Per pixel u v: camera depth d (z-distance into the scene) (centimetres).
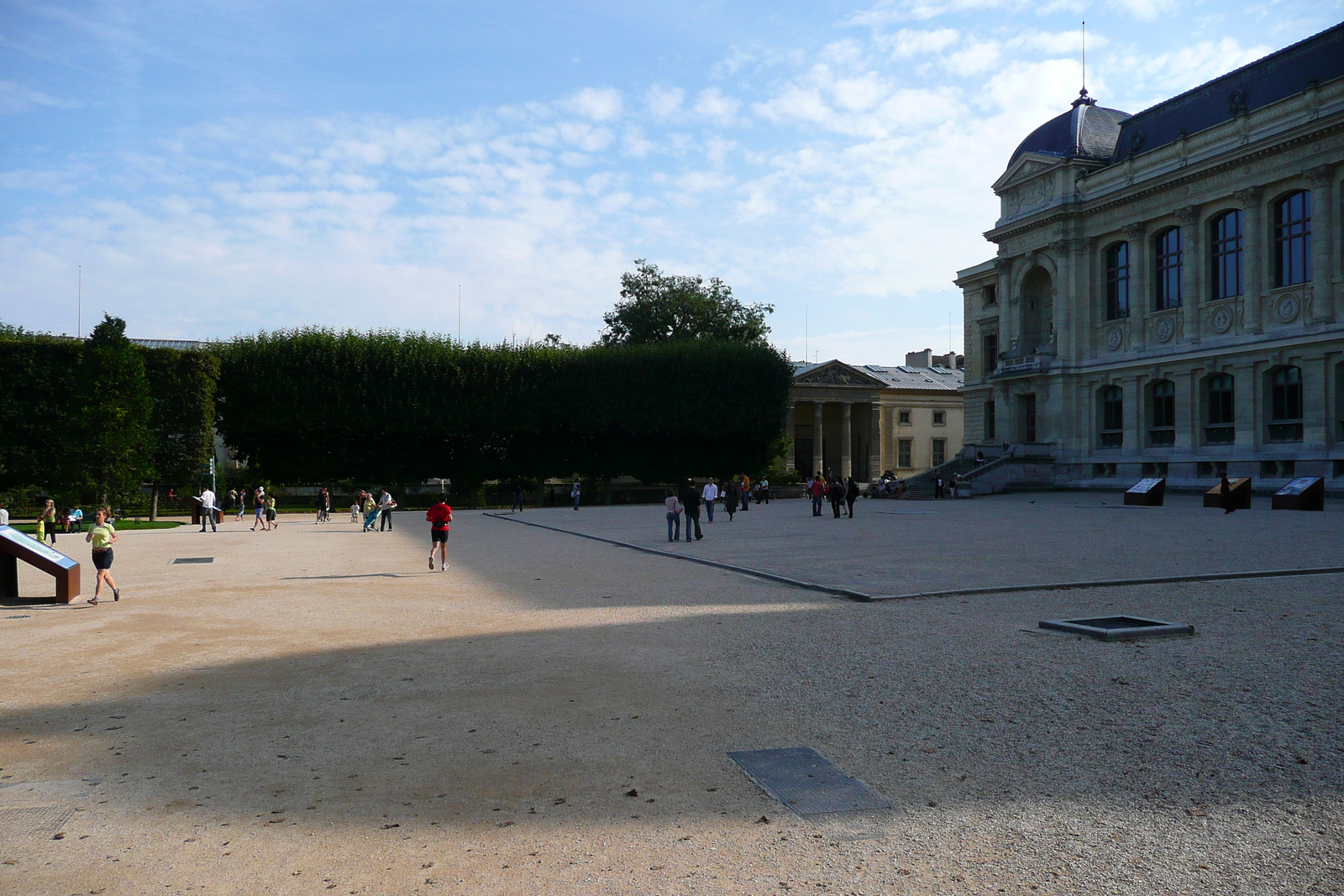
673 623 1230
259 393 5462
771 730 729
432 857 500
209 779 625
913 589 1517
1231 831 522
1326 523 2891
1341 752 649
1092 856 493
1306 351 4591
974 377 7325
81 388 4222
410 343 5897
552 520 4169
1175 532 2620
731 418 6303
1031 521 3297
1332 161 4434
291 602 1495
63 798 593
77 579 1538
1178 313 5366
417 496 6138
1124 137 5956
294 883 470
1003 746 680
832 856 497
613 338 8306
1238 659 942
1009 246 6538
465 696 846
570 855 501
